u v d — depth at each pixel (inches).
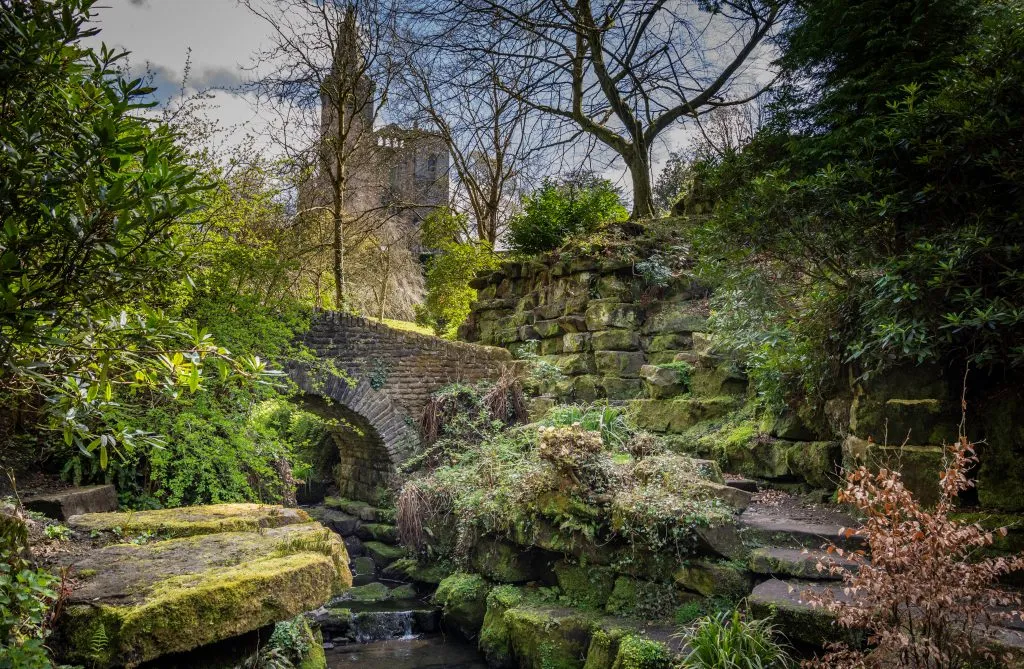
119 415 111.3
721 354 312.0
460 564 307.9
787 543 206.7
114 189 74.8
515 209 676.1
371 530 385.4
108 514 157.2
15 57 72.9
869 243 193.5
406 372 402.9
